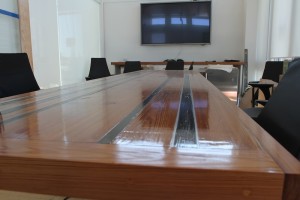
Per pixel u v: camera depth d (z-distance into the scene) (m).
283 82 1.02
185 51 5.96
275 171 0.37
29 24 3.55
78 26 5.20
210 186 0.38
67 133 0.57
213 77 4.80
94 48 6.02
